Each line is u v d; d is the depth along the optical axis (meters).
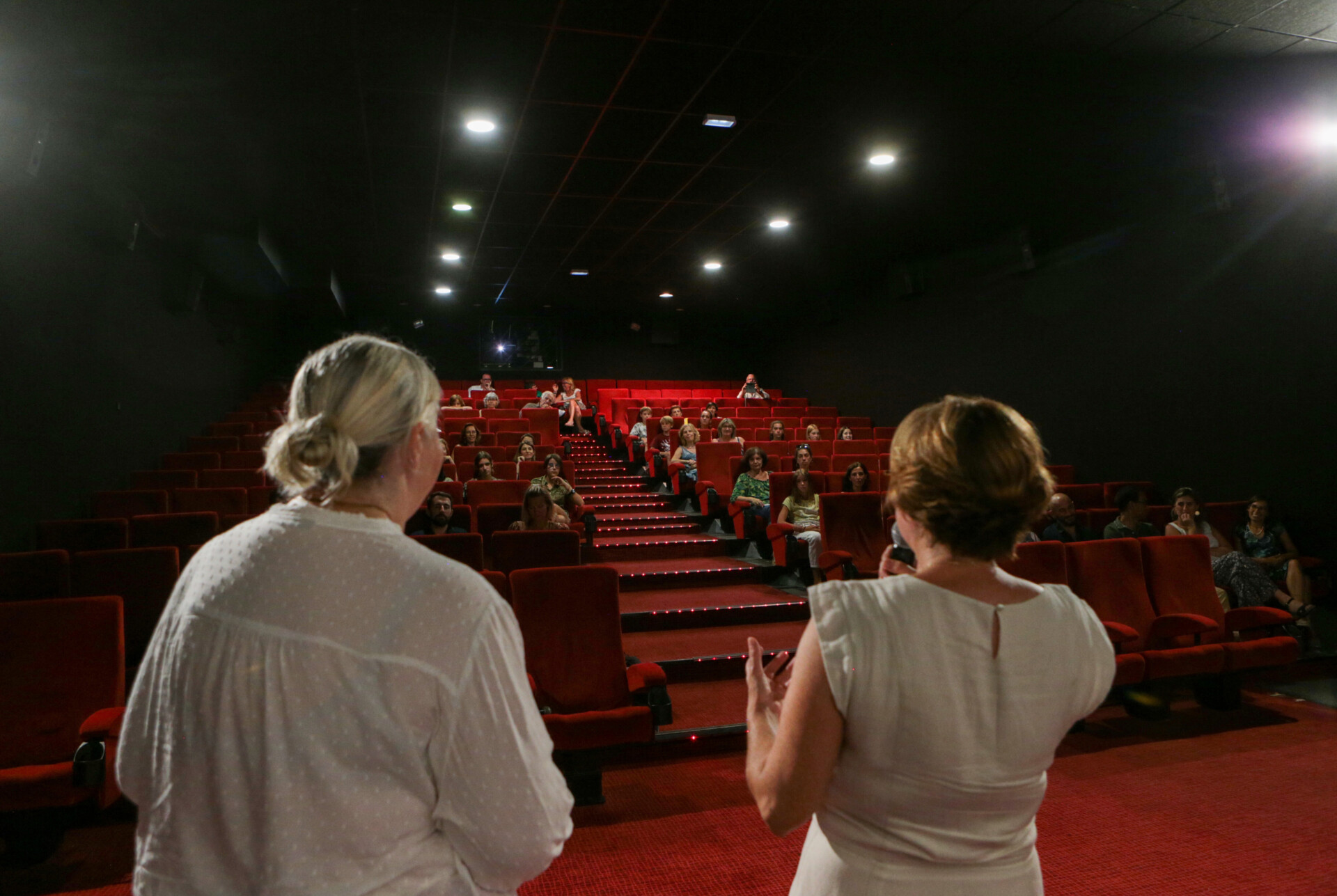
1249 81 5.39
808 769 0.85
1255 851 2.66
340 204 8.02
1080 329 8.09
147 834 0.75
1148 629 4.22
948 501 0.89
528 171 7.26
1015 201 8.09
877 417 11.65
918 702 0.84
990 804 0.87
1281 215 6.18
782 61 5.25
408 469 0.86
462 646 0.74
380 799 0.71
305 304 12.11
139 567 3.66
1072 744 3.68
